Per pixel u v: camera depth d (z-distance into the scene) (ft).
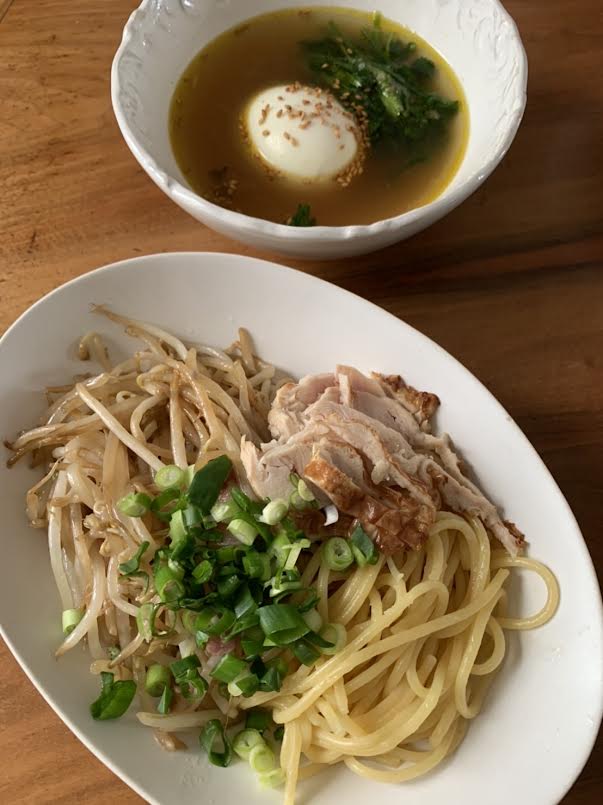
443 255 1.09
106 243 1.09
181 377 0.97
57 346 0.96
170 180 0.94
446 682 0.86
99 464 0.93
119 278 0.97
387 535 0.86
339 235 0.91
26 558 0.88
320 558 0.88
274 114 1.12
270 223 0.92
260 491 0.87
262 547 0.86
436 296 1.06
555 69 1.23
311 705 0.84
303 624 0.80
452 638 0.89
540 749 0.78
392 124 1.15
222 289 0.98
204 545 0.84
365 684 0.87
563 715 0.78
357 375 0.94
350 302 0.94
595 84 1.22
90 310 0.97
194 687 0.82
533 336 1.04
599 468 0.97
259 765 0.80
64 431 0.93
